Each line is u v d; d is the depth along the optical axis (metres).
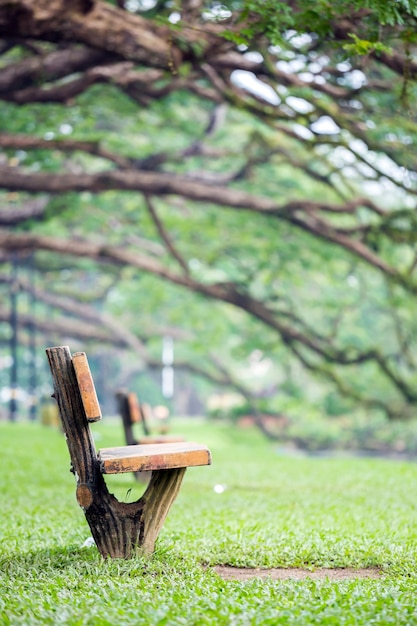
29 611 5.36
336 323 36.44
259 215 33.12
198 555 7.48
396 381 34.09
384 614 5.27
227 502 11.87
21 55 24.05
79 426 6.85
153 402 75.19
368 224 27.94
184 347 59.72
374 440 50.28
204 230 34.66
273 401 49.28
